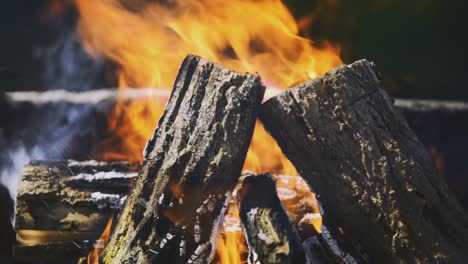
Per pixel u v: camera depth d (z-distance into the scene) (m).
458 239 1.33
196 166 1.32
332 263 1.36
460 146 1.88
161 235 1.32
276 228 1.31
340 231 1.37
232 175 1.33
